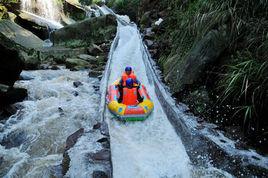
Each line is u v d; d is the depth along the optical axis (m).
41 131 5.25
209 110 5.13
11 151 4.70
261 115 4.30
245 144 4.30
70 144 4.56
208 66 5.58
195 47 5.98
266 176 3.70
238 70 4.76
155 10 13.77
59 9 19.34
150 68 7.62
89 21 13.66
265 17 5.29
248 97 4.52
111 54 9.52
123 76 6.40
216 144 4.25
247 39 5.21
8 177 4.01
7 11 14.73
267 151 4.12
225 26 5.58
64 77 8.33
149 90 7.09
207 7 6.45
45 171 4.10
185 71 5.91
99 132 4.82
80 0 23.81
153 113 5.90
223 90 5.02
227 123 4.79
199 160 4.27
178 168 4.22
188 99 5.63
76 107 6.26
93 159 3.99
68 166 3.94
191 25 6.81
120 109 5.60
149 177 4.04
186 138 4.67
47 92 7.08
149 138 5.04
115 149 4.65
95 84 7.88
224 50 5.48
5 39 6.61
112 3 26.81
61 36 13.36
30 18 14.95
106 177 3.66
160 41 9.47
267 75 4.25
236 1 5.57
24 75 8.16
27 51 10.81
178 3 9.36
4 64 5.96
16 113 5.88
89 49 11.30
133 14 21.59
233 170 3.95
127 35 13.54
